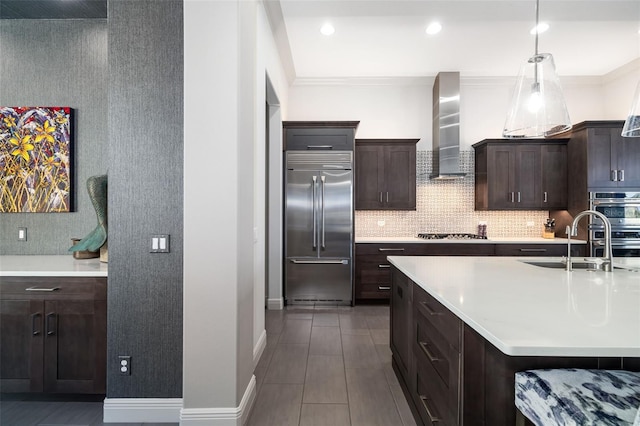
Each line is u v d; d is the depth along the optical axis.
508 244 4.34
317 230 4.33
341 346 3.04
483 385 1.16
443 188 4.88
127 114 1.96
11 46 2.73
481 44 3.80
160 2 1.95
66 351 2.08
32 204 2.71
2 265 2.27
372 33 3.58
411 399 2.04
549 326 1.09
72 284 2.08
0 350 2.09
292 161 4.34
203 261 1.86
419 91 4.90
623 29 3.47
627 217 4.04
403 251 4.41
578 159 4.25
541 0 3.00
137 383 1.96
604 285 1.69
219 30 1.86
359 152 4.63
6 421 1.96
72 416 2.00
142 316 1.95
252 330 2.19
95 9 2.61
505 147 4.50
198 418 1.84
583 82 4.78
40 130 2.71
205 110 1.87
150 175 1.96
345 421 1.95
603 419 0.92
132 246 1.96
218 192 1.87
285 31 3.52
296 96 4.91
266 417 1.99
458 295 1.49
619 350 0.94
